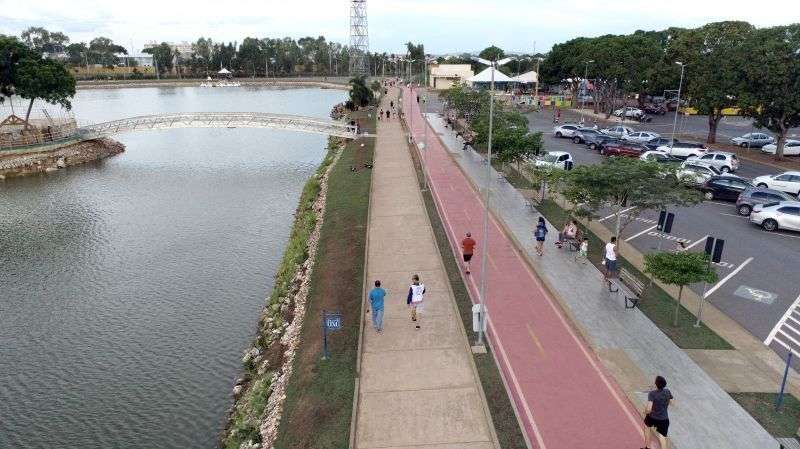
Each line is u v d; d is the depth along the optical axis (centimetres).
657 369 1675
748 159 5116
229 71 18962
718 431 1407
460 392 1591
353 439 1412
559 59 10019
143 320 2470
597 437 1395
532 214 3247
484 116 4691
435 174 4297
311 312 2219
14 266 3089
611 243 2258
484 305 1955
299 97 14025
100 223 3862
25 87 5922
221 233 3638
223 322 2453
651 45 7812
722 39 6375
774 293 2250
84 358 2175
